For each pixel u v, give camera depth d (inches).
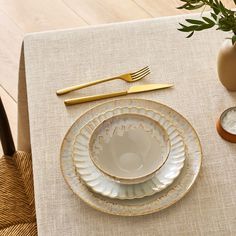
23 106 49.0
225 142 37.1
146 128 36.1
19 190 45.7
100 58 41.7
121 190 34.6
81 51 42.1
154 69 41.1
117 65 41.3
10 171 46.6
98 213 34.2
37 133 37.7
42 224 33.9
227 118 37.4
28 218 44.4
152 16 79.6
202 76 40.6
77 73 40.9
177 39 42.7
